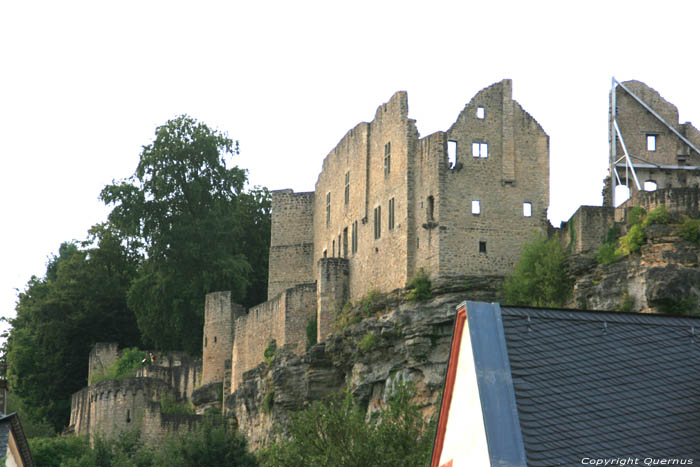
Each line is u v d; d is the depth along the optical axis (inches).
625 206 3836.1
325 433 3339.1
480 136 4138.8
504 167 4128.9
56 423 6161.4
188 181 5802.2
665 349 1528.1
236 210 6043.3
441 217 4072.3
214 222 5748.0
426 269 4111.7
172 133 5851.4
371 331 4200.3
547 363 1489.9
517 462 1380.4
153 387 5403.5
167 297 5728.3
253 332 5059.1
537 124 4165.8
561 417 1429.6
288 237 5246.1
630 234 3681.1
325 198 5034.5
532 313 1552.7
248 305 6136.8
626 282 3649.1
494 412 1429.6
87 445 5113.2
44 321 6294.3
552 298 3831.2
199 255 5713.6
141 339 6254.9
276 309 4862.2
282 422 4626.0
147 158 5787.4
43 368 6250.0
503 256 4084.6
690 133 4202.8
